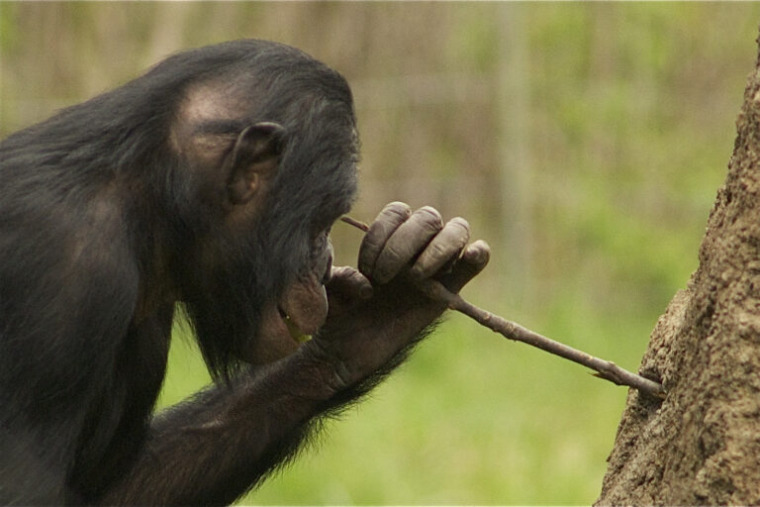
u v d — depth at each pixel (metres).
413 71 37.91
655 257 36.94
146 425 14.12
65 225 11.96
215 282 13.13
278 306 13.20
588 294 36.84
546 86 38.16
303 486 26.31
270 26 38.19
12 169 12.24
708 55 38.78
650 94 38.50
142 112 12.59
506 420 28.77
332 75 13.12
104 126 12.51
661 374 12.00
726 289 10.59
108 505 14.02
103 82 38.12
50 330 11.73
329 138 12.92
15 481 11.55
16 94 37.50
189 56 12.98
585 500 24.97
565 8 38.31
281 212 12.82
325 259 13.32
